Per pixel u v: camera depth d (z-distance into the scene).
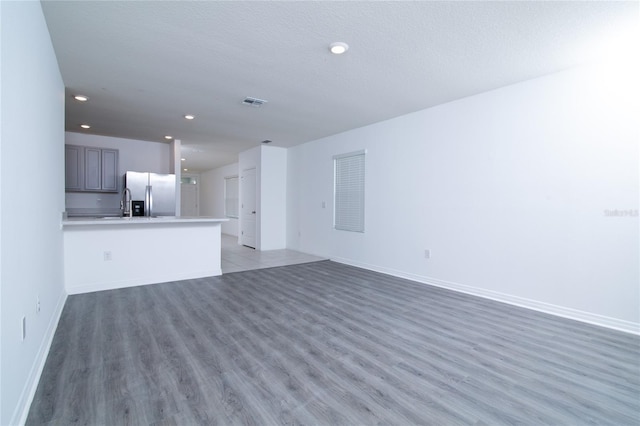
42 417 1.59
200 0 2.04
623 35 2.42
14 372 1.48
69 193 5.72
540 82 3.24
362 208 5.36
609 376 2.03
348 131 5.60
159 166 6.57
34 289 1.94
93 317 2.98
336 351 2.35
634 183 2.72
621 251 2.79
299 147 6.95
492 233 3.64
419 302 3.51
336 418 1.62
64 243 3.67
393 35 2.45
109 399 1.75
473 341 2.53
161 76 3.26
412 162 4.51
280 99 3.93
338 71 3.12
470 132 3.83
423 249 4.38
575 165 3.03
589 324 2.91
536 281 3.30
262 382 1.93
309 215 6.68
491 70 3.08
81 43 2.60
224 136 6.05
